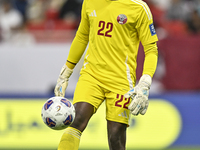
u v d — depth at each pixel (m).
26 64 27.09
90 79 14.20
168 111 26.72
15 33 28.02
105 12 13.84
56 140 25.39
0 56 27.03
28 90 27.08
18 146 25.23
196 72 28.16
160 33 29.38
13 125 25.44
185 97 27.06
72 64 15.22
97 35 13.98
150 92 27.75
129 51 14.06
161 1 34.94
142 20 13.83
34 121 25.56
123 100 13.91
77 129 13.37
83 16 14.57
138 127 26.16
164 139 26.39
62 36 27.77
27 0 33.69
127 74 14.07
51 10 32.88
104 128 25.61
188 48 28.03
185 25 32.75
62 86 14.98
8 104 25.61
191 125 26.94
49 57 27.16
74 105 13.94
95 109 14.09
